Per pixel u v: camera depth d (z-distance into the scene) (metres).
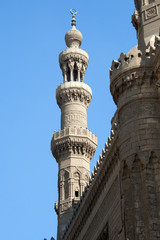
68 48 73.31
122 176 32.16
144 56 33.72
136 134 32.09
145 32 36.19
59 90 70.69
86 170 65.06
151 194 29.84
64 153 66.19
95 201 44.53
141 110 32.72
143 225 29.36
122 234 31.55
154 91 33.12
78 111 68.75
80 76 73.19
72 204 61.38
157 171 30.59
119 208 37.00
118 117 35.03
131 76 33.47
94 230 43.81
